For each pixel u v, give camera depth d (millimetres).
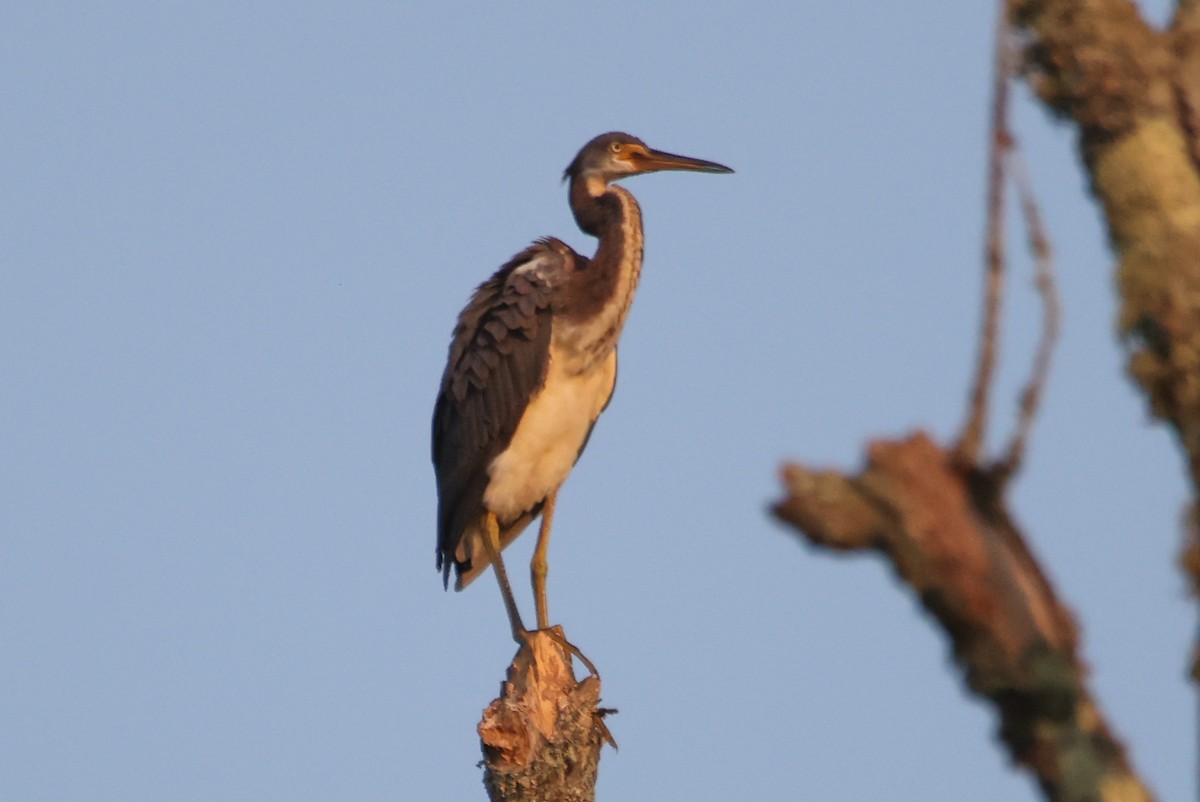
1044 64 6691
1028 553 5406
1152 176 6359
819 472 5406
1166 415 6211
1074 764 5230
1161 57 6500
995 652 5277
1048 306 5379
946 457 5395
